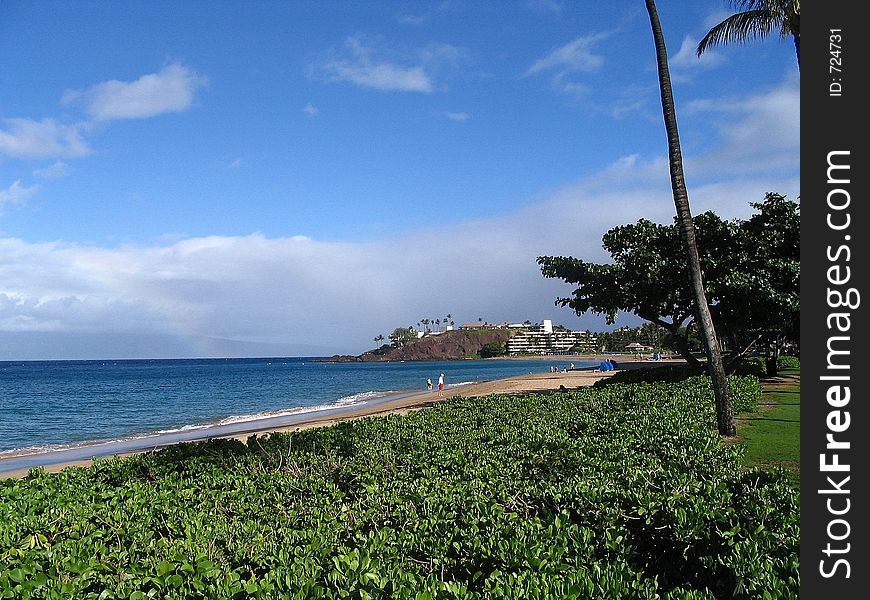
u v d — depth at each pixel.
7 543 5.76
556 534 5.42
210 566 4.80
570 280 28.03
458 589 4.16
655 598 4.20
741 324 25.72
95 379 99.25
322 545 5.38
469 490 6.95
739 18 17.25
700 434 10.87
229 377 103.94
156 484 8.66
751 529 5.20
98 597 4.44
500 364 161.25
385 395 52.53
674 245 26.19
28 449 24.94
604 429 11.62
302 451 10.38
